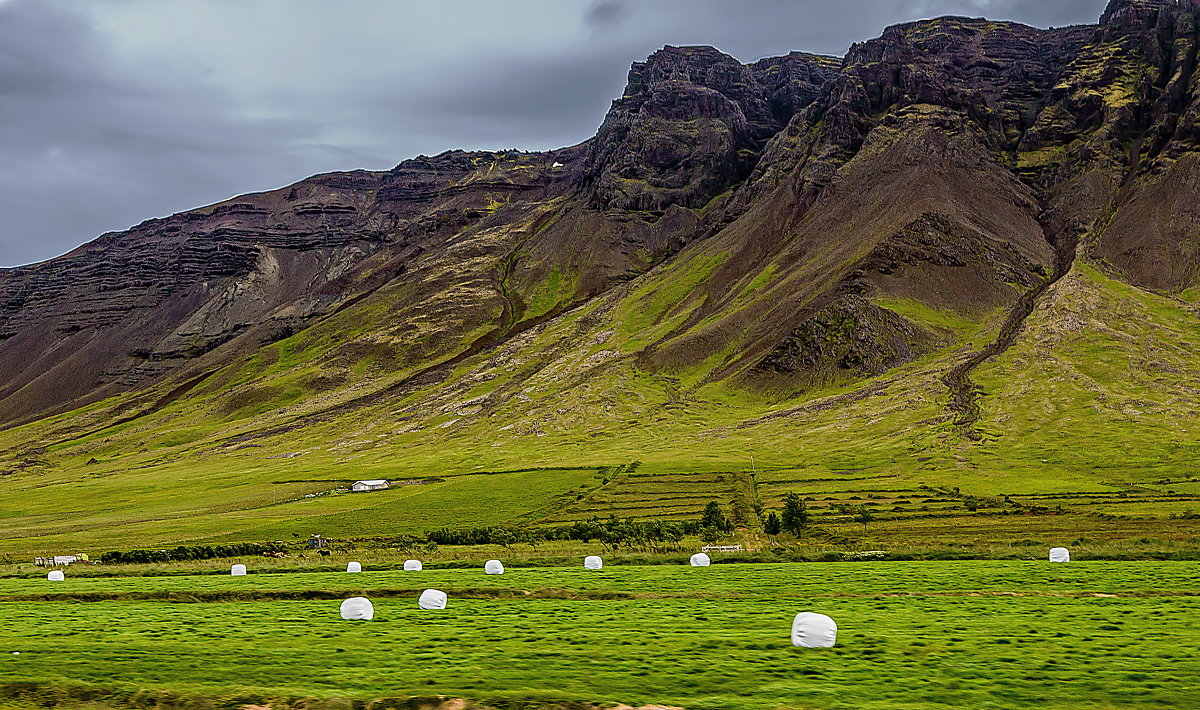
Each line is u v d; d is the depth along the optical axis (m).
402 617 56.94
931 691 37.59
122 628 54.25
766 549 101.62
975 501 151.50
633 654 44.47
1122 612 55.38
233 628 53.56
